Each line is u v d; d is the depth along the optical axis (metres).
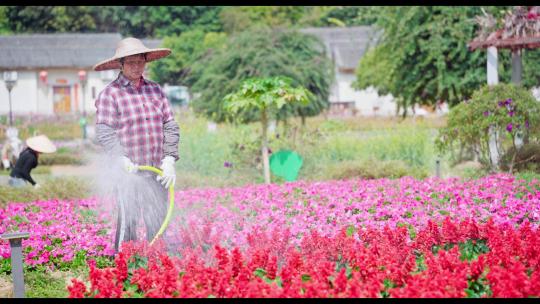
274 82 12.80
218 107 18.06
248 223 8.31
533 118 12.16
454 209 8.42
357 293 4.54
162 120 6.91
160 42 47.44
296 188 11.12
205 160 15.20
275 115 16.92
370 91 43.34
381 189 10.46
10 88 26.98
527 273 5.31
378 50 22.73
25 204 10.75
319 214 8.57
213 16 51.12
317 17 51.25
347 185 11.14
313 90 18.92
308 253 5.83
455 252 5.26
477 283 4.98
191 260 5.34
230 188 11.74
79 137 33.00
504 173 11.88
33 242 7.32
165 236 6.92
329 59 19.38
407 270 5.19
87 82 43.88
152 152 6.79
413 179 11.48
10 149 23.00
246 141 15.60
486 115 12.33
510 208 8.05
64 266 7.00
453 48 20.45
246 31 18.72
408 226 7.80
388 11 21.61
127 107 6.71
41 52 43.56
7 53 43.28
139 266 5.98
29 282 6.52
